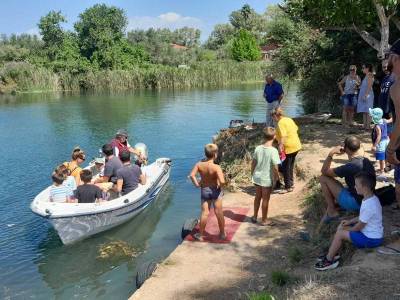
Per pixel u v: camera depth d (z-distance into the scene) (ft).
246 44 224.94
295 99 106.01
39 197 29.09
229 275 19.74
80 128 74.95
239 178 35.19
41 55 202.08
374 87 47.39
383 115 28.37
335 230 21.17
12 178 43.50
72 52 190.49
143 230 29.78
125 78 171.63
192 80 175.73
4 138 66.49
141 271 21.38
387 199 20.88
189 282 19.33
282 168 29.76
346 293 14.03
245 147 41.09
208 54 261.85
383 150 27.48
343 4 39.01
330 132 42.09
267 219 25.70
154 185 34.86
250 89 153.58
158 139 63.36
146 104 111.65
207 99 120.57
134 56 200.44
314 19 45.88
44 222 31.55
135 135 66.90
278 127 29.40
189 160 50.19
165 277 19.90
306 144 38.27
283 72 86.02
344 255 17.95
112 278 23.44
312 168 31.96
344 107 44.57
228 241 23.32
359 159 20.66
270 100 42.52
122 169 31.63
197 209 33.50
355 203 20.65
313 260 19.38
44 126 77.87
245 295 17.21
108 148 33.12
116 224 30.17
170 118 84.69
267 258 21.11
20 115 94.12
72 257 26.05
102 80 171.73
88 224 28.02
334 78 59.62
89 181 28.99
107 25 195.11
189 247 22.89
